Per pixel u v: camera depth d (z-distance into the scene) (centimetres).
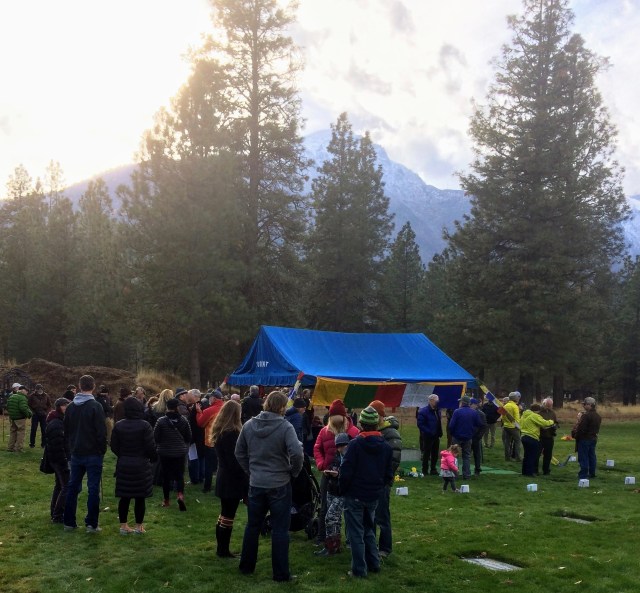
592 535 860
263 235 3484
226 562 730
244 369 1869
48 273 4028
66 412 852
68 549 771
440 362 1922
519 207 3544
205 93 3278
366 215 4584
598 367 4344
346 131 4719
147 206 3044
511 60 3681
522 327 3419
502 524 941
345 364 1800
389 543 762
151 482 846
